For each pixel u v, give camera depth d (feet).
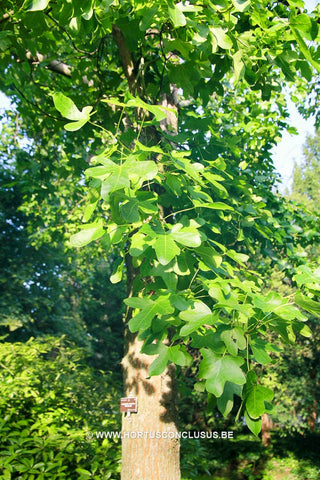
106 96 13.51
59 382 17.28
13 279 46.26
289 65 8.96
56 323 51.49
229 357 5.47
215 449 43.98
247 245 14.24
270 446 44.60
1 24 10.37
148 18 7.70
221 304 5.63
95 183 6.01
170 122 12.41
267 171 21.83
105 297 65.72
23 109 15.93
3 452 11.75
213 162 8.12
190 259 6.56
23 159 20.27
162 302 5.84
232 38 8.55
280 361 38.99
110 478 13.15
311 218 23.02
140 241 5.79
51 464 11.82
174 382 10.96
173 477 10.22
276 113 20.61
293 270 20.11
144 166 5.45
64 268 53.26
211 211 10.05
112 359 63.16
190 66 9.35
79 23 7.77
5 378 15.24
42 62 13.41
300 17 7.19
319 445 43.34
